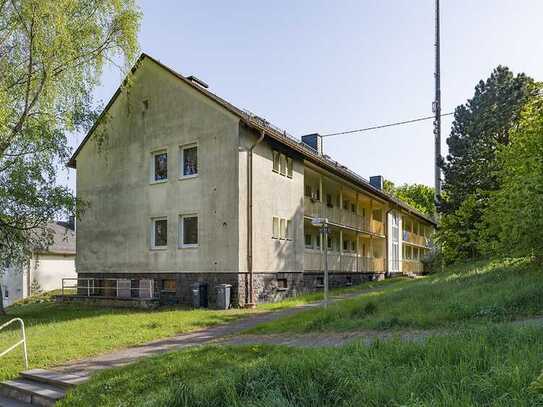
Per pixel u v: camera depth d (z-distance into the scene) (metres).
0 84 16.84
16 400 7.98
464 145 24.39
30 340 11.63
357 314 11.01
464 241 22.83
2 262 20.02
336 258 27.06
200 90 19.98
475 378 4.51
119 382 6.93
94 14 18.12
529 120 13.44
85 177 24.02
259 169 20.08
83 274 23.58
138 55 19.16
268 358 6.49
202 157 19.92
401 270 40.19
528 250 9.82
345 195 33.06
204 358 7.36
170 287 20.52
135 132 22.34
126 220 22.27
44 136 18.09
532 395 3.92
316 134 29.80
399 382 4.78
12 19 16.38
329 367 5.46
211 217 19.42
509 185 10.28
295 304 18.11
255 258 19.42
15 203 18.81
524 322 7.54
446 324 8.75
